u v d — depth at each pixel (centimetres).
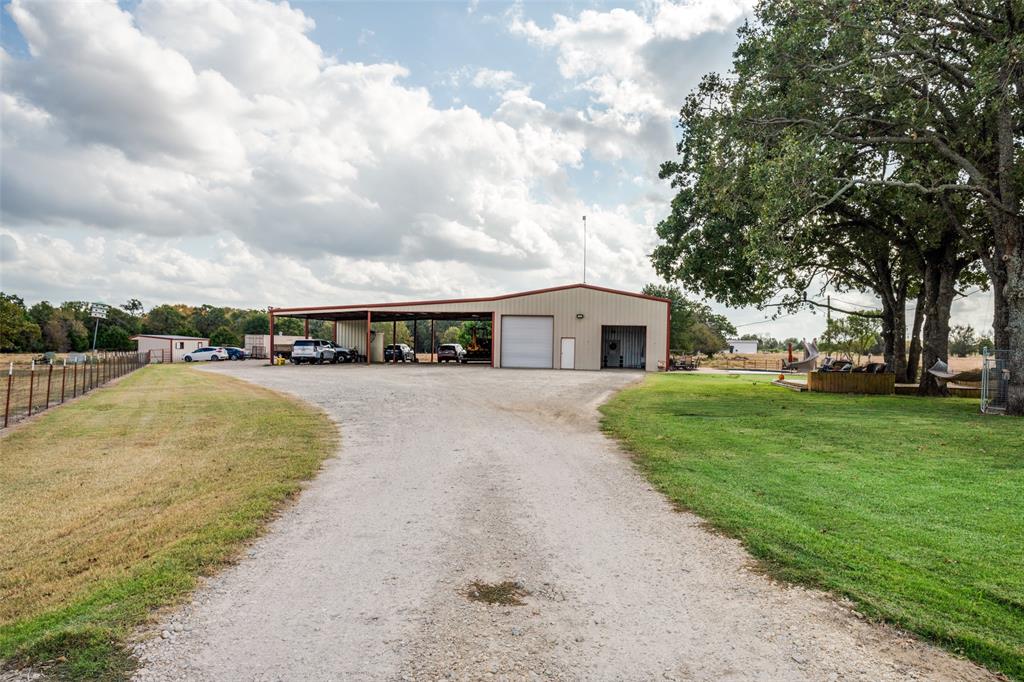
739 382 2297
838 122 1320
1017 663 282
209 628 322
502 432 1009
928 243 1688
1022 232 1229
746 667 283
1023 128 1398
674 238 1891
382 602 356
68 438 987
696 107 1678
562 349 3331
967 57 1326
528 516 534
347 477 688
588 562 422
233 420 1159
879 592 361
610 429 1032
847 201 1681
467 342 5300
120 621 329
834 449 835
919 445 862
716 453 812
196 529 491
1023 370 1210
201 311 10581
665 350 3281
